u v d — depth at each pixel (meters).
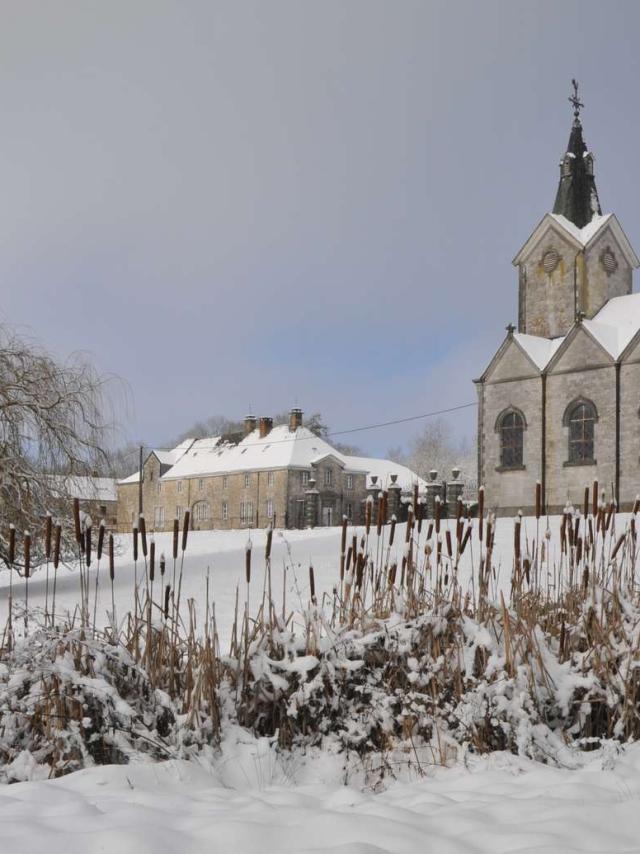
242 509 69.25
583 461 37.31
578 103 45.47
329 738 5.37
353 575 6.22
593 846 3.43
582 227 44.47
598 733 5.63
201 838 3.43
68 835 3.38
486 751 5.24
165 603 5.63
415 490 7.13
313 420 101.12
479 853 3.35
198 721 4.98
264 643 5.65
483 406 41.00
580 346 38.00
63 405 18.61
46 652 5.09
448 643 5.86
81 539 5.61
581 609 6.25
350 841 3.46
